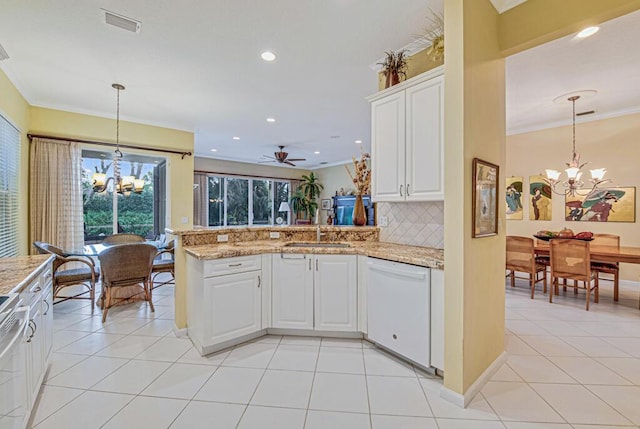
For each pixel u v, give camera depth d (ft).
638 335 9.78
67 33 8.55
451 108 6.42
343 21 8.09
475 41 6.59
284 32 8.58
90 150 15.88
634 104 14.51
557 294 14.65
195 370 7.53
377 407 6.14
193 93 12.99
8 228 11.57
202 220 27.50
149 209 18.30
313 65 10.54
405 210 10.04
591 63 10.60
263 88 12.52
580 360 8.14
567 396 6.54
